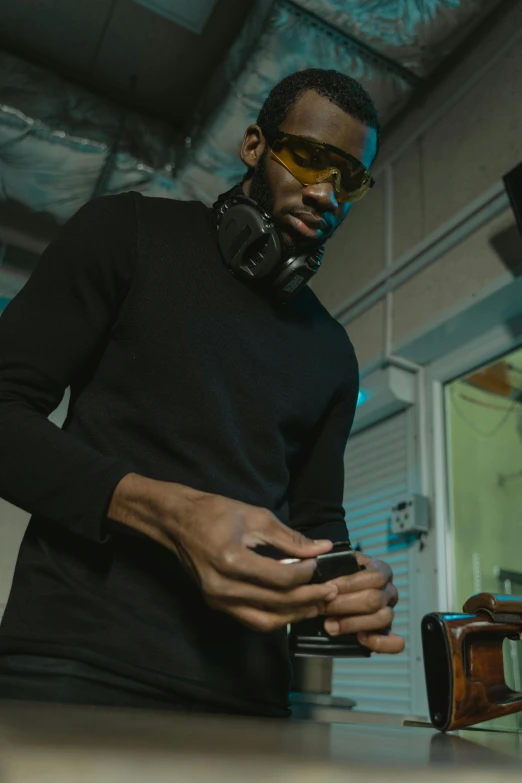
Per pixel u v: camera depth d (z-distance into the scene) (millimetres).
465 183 2562
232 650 816
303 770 264
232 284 1021
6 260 3324
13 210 3344
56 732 316
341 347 1170
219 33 2838
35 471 705
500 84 2500
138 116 3051
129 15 2771
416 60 2648
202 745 319
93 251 897
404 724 1028
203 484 860
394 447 2934
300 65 2568
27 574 794
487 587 2600
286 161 1067
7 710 438
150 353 906
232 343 981
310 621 696
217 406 917
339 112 1096
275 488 966
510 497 2781
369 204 3188
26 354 816
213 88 2820
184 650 767
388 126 3156
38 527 826
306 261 1050
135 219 968
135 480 691
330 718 1188
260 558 595
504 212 2363
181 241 1000
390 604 724
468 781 302
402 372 2877
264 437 972
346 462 3213
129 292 923
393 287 2850
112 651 729
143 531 681
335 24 2436
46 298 862
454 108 2732
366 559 740
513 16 2510
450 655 693
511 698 725
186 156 3014
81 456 717
